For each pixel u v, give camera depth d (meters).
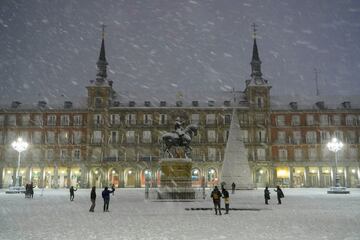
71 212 26.73
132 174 93.69
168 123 95.81
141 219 22.31
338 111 96.38
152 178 92.88
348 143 94.75
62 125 95.06
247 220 21.61
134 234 16.52
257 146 94.44
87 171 92.88
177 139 39.75
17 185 58.22
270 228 18.14
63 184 92.94
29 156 93.69
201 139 95.12
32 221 21.36
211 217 23.30
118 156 94.25
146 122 96.12
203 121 95.88
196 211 27.34
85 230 17.78
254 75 98.81
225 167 55.66
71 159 93.69
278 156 94.62
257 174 93.44
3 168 92.75
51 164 93.00
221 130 95.44
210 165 93.06
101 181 93.12
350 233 16.39
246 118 96.12
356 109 96.12
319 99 100.81
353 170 94.19
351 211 26.45
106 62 99.75
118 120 96.00
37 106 96.75
